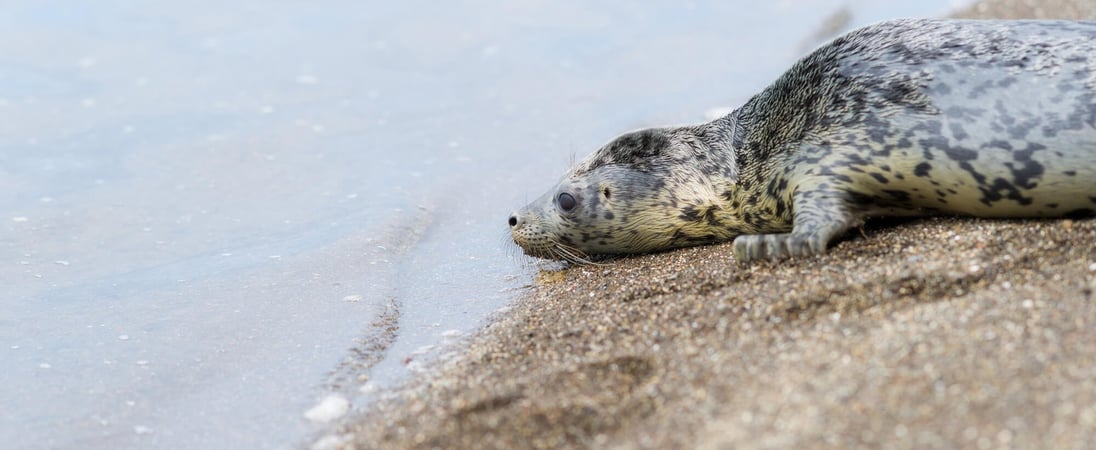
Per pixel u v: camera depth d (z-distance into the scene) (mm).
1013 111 18422
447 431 15516
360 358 19203
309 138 33750
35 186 30297
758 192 21328
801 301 17078
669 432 13969
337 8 48625
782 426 13258
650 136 23344
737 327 16797
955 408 12961
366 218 26719
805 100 21141
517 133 33000
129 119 36031
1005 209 18812
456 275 23062
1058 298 15359
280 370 19016
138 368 19500
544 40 42562
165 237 26516
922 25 20484
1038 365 13555
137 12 48375
